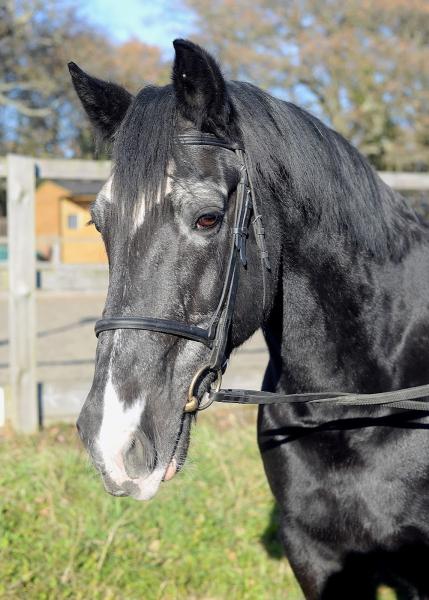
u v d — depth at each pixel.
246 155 1.55
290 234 1.70
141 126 1.48
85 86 1.73
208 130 1.50
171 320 1.42
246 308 1.58
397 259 1.85
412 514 1.75
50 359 5.75
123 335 1.41
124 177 1.44
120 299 1.42
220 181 1.48
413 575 1.86
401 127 15.14
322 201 1.72
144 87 1.62
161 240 1.42
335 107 14.61
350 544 1.80
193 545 3.03
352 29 14.20
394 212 1.92
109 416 1.38
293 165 1.67
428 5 13.85
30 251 3.87
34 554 2.86
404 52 13.81
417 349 1.82
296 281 1.74
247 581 2.88
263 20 14.05
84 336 7.09
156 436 1.42
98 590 2.75
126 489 1.37
